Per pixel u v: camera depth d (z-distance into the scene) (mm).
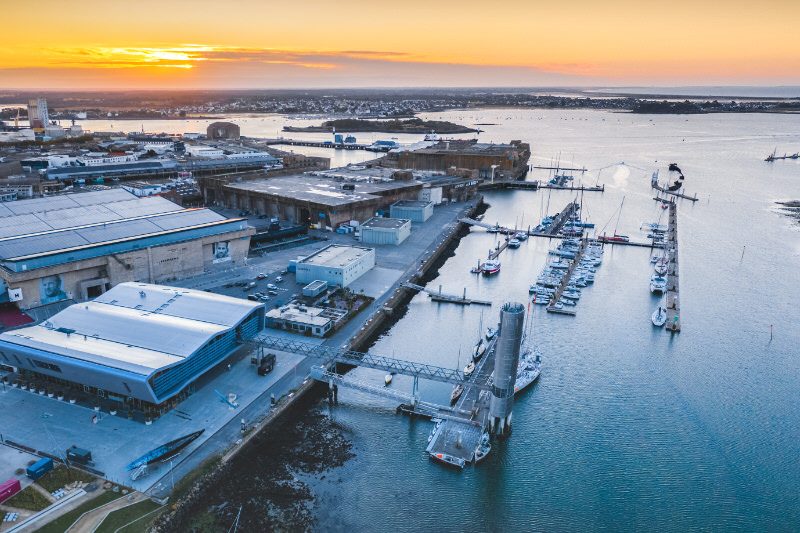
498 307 143750
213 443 81375
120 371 82500
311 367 101500
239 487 75625
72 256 126875
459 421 92188
